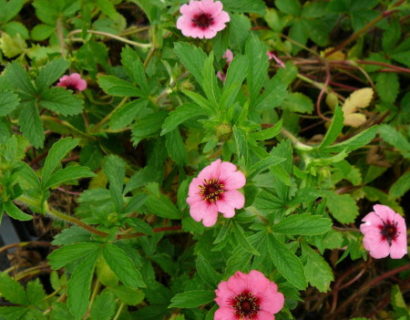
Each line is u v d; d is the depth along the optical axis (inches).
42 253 11.6
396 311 10.5
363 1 12.9
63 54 11.8
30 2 14.1
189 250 10.2
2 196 6.7
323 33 13.7
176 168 10.3
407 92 12.8
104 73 12.1
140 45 11.2
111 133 11.2
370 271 11.4
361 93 11.6
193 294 7.6
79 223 7.8
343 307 11.2
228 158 7.8
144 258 9.6
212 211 6.8
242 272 7.2
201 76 8.1
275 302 7.0
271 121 11.7
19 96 9.4
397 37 12.7
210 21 8.9
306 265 8.0
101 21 12.9
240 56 7.9
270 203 7.2
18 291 8.9
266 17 13.2
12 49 12.1
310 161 7.8
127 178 10.9
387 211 7.9
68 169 7.2
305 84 13.7
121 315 9.5
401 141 10.1
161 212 8.7
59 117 10.9
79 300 7.2
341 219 10.2
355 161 12.4
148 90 9.3
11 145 6.9
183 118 7.8
